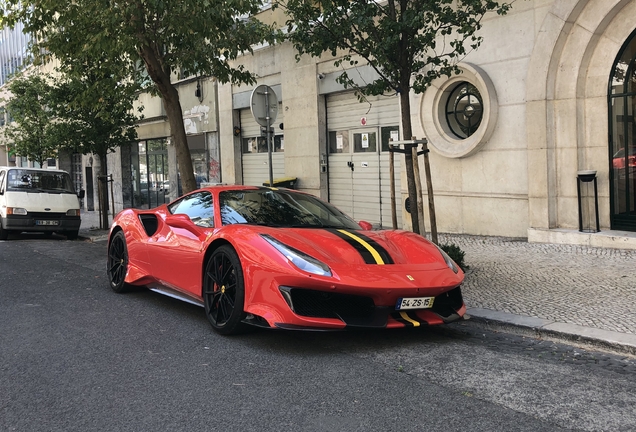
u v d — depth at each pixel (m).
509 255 8.20
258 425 3.04
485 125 9.77
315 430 2.97
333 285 4.12
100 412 3.26
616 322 4.76
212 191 5.88
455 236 10.32
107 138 15.24
